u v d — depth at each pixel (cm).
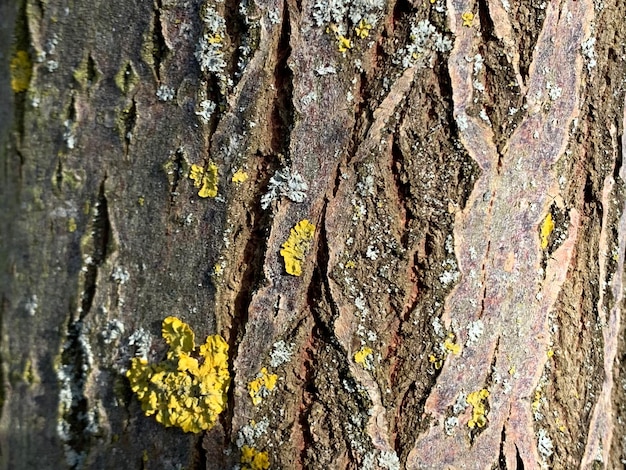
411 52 27
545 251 30
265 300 28
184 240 28
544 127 29
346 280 27
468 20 27
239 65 27
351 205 27
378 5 27
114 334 28
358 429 28
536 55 28
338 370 28
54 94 28
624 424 35
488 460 29
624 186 33
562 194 30
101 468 28
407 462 28
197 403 27
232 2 27
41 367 28
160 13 27
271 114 27
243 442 28
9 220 28
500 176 28
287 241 27
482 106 28
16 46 28
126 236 28
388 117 27
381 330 28
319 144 27
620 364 35
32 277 28
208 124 27
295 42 27
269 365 28
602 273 32
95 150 28
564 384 31
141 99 27
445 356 28
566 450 31
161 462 28
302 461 28
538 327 30
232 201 27
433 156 28
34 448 28
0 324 28
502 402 29
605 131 31
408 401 28
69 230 28
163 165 28
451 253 28
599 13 30
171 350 28
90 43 27
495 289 29
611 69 31
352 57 27
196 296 28
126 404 28
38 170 28
